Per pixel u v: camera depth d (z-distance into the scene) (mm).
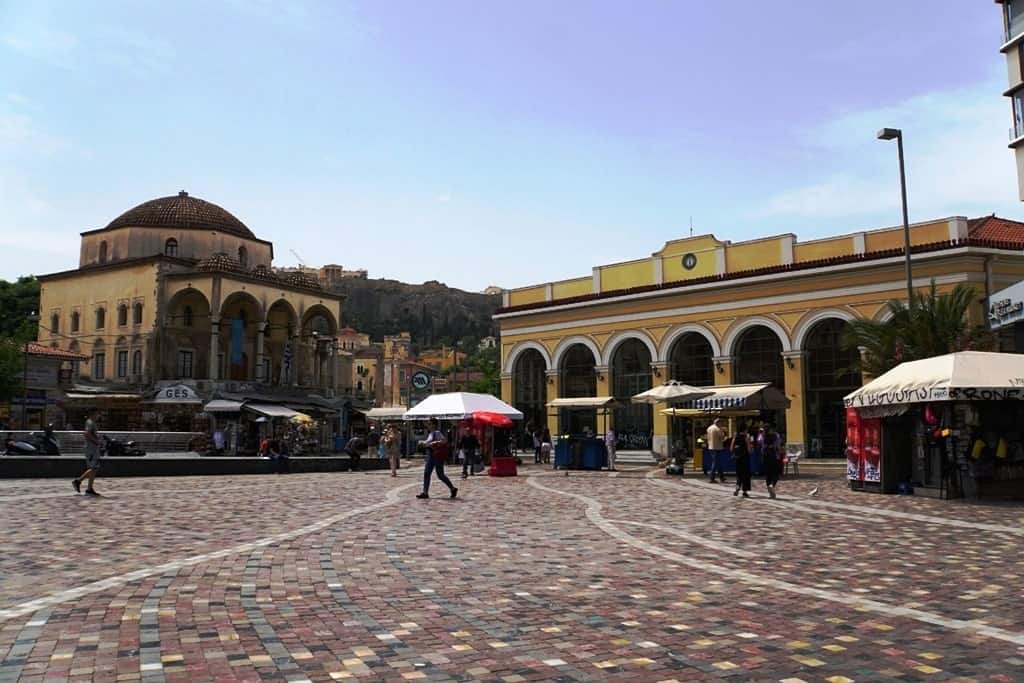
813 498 19328
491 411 30500
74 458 25250
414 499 18859
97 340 58562
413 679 5547
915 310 26312
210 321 56156
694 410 30938
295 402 54844
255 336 60812
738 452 19859
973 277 30922
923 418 19906
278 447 32406
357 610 7551
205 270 54656
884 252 32688
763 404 28375
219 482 24578
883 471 20656
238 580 8883
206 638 6492
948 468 18984
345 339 141125
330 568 9680
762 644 6469
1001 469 19312
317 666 5805
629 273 42250
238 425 50812
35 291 71562
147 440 41312
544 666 5859
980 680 5562
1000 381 17922
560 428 43906
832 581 9023
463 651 6227
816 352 35219
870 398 20469
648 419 40938
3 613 7230
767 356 36844
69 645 6219
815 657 6113
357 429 63625
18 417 50625
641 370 41500
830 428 34531
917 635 6738
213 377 53969
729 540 12156
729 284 37312
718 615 7438
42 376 52438
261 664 5824
